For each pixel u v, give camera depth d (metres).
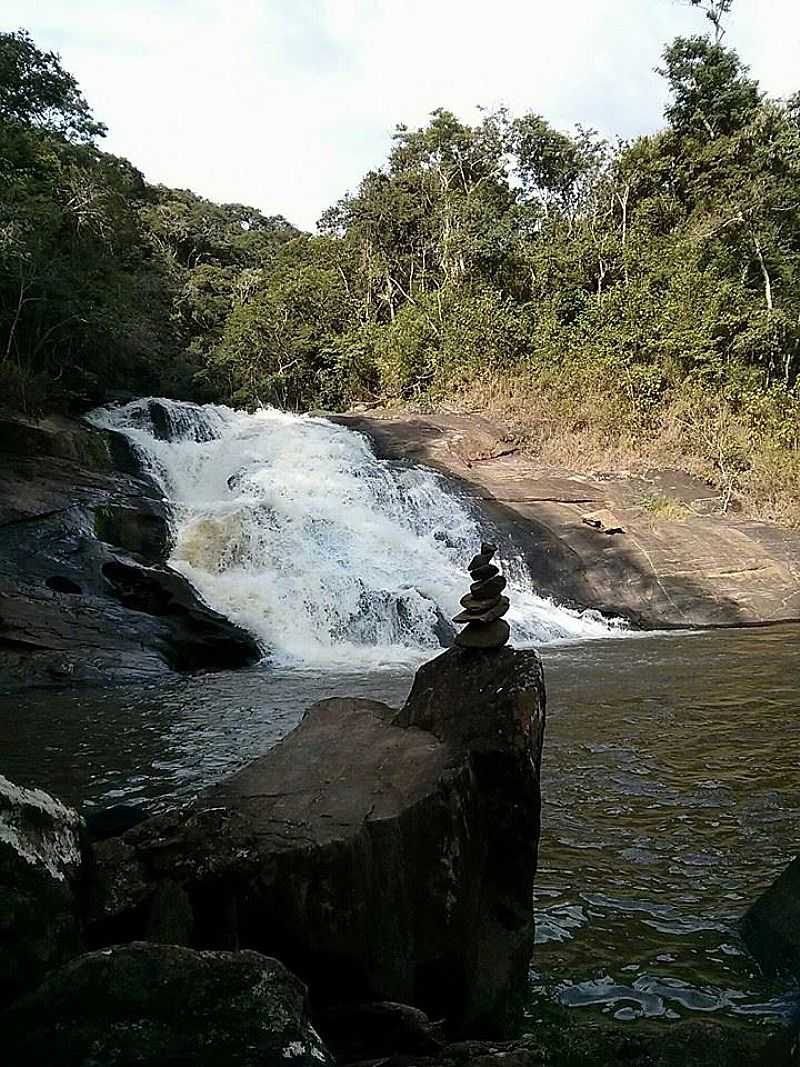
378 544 20.42
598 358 29.84
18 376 22.91
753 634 17.52
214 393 39.78
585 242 37.62
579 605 19.98
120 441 23.19
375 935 3.51
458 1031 3.56
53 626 13.41
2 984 2.86
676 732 9.04
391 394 35.38
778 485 24.05
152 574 15.88
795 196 31.23
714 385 28.41
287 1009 2.85
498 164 46.94
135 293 32.28
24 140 27.94
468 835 3.75
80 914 3.30
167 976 2.80
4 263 24.12
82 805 6.85
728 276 32.91
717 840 5.99
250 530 19.06
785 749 8.27
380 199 45.94
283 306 42.81
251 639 15.44
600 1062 3.16
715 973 4.20
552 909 4.94
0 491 16.89
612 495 23.77
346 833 3.56
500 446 27.14
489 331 33.66
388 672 13.80
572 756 8.17
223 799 3.97
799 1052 3.01
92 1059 2.67
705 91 39.94
